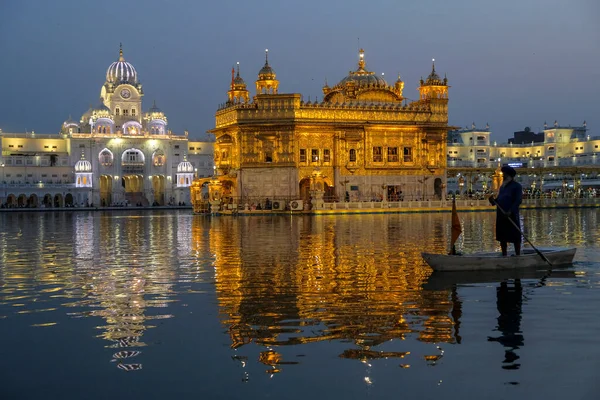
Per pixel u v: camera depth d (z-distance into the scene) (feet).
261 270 69.56
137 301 51.93
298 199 266.16
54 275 68.18
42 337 40.32
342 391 29.96
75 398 29.71
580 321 42.68
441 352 35.78
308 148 271.49
